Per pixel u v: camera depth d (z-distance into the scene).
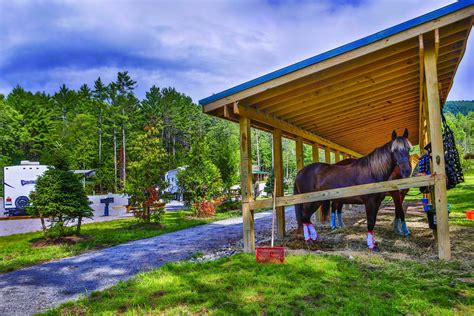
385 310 2.48
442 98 6.27
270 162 48.12
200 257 5.31
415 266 3.66
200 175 13.73
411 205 10.98
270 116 6.05
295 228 8.00
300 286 3.20
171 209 17.80
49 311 3.13
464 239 5.02
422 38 3.75
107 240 7.84
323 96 5.52
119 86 39.44
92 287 4.07
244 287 3.30
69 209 8.09
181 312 2.74
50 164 8.45
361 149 14.92
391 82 5.27
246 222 5.20
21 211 15.60
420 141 7.77
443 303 2.63
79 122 36.19
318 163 5.84
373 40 3.98
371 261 4.01
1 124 32.50
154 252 6.16
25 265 5.71
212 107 5.19
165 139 42.19
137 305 3.02
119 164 34.16
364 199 4.89
